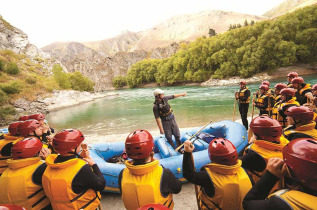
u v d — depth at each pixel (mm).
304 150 1146
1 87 30984
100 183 2148
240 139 5508
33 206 2201
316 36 47469
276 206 1207
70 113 26266
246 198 1479
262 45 49438
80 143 2189
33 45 81188
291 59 48219
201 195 2217
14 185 2141
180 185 2256
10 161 2193
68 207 2018
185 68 73750
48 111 30234
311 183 1135
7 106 28406
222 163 1880
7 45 71625
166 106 5539
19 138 3309
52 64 79375
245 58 51188
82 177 2020
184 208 3736
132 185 1987
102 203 4180
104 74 152125
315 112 4246
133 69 108375
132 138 1999
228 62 55625
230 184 1840
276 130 2053
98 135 13062
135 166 1954
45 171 2113
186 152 2041
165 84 89250
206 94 30594
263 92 7121
